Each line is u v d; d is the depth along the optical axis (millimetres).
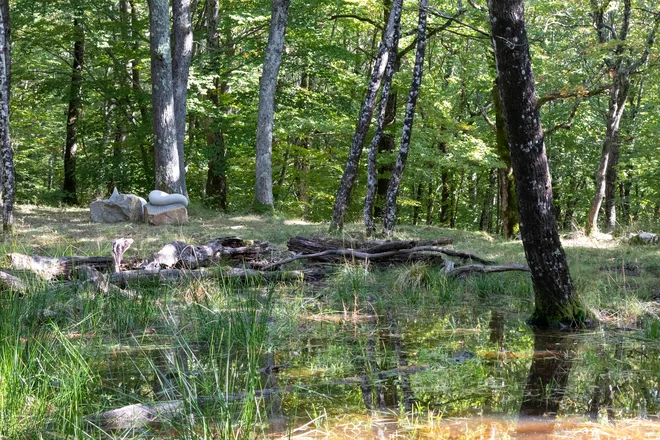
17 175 29922
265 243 9742
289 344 5477
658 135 21797
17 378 3502
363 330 6109
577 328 6363
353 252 9289
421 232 14344
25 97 24500
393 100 20578
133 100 22547
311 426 3428
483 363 4898
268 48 17266
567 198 30125
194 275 8078
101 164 22828
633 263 10469
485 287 8430
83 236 11367
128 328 5883
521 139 6211
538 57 17828
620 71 15320
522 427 3434
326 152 23703
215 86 21812
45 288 6438
